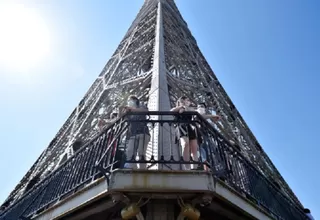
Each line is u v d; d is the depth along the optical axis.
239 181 6.26
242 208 5.29
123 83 14.65
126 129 5.55
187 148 5.57
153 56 13.61
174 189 4.40
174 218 4.66
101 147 5.94
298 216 10.64
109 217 5.41
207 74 22.11
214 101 15.30
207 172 4.62
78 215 5.44
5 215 9.78
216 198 4.78
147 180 4.47
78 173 6.31
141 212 4.66
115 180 4.46
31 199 8.22
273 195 8.38
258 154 16.31
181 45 21.59
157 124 6.60
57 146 15.57
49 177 7.77
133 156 4.98
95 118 13.62
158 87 8.55
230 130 14.23
